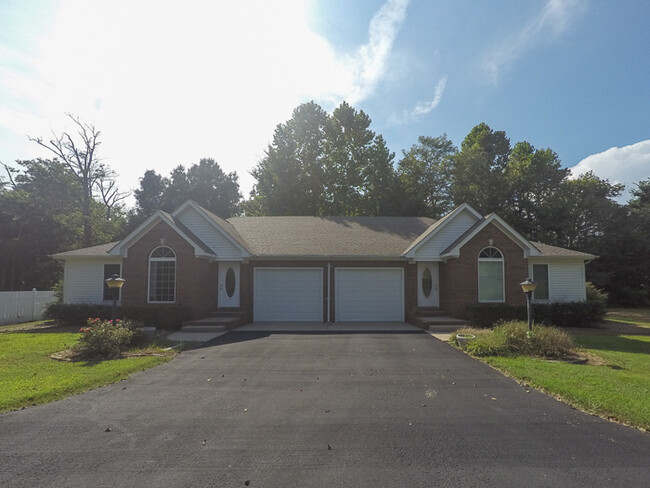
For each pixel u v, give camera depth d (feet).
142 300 54.08
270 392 24.23
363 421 19.30
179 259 54.08
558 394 23.43
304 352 36.55
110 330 36.01
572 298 63.57
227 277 59.77
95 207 132.36
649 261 109.81
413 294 60.18
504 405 21.72
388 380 26.96
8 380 26.35
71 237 121.08
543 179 123.24
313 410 20.93
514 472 14.16
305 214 126.52
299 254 58.95
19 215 117.19
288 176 127.95
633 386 24.58
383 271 61.00
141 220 137.39
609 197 132.16
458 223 60.80
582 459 15.20
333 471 14.24
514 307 54.19
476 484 13.32
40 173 142.00
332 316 59.88
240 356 34.83
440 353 36.09
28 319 66.54
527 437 17.34
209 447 16.31
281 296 60.44
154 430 18.20
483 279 56.85
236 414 20.34
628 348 40.29
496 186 120.16
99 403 22.12
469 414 20.29
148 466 14.66
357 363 32.07
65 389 24.27
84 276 62.59
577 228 120.88
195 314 53.26
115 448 16.24
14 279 117.80
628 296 109.09
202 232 59.06
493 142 178.91
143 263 54.44
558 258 63.05
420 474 14.01
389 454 15.64
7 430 18.20
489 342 35.42
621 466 14.64
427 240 59.52
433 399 22.79
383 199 123.95
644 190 134.00
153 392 24.27
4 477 13.87
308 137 130.62
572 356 34.63
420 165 131.44
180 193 157.17
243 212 161.48
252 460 15.14
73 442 16.85
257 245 62.59
